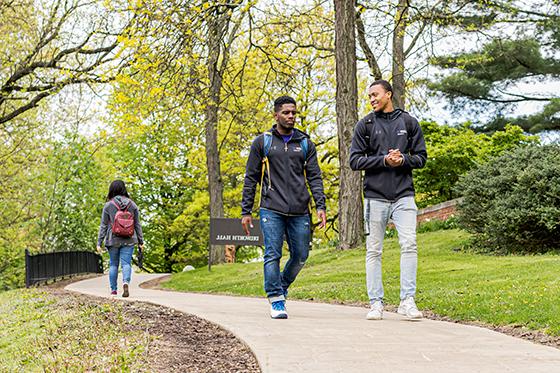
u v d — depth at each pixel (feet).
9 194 108.68
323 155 108.88
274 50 65.98
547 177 47.32
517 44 97.86
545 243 48.06
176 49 49.65
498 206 49.01
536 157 50.44
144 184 130.11
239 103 68.28
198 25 49.42
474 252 51.31
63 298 41.22
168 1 48.32
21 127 101.04
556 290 27.20
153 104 51.67
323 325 21.79
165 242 134.10
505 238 49.19
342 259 56.44
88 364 18.15
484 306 25.93
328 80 97.81
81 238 114.52
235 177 116.06
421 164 23.67
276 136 24.17
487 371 15.05
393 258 52.75
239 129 93.66
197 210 117.29
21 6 80.84
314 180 24.49
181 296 40.96
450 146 77.41
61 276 74.90
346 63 60.64
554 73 100.68
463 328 21.33
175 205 131.03
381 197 23.75
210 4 48.52
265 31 69.00
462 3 69.82
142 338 21.17
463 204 53.06
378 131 23.93
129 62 50.19
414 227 23.76
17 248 123.65
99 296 39.70
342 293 36.37
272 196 23.89
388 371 15.03
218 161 86.02
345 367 15.40
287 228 24.43
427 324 22.30
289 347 17.79
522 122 105.19
